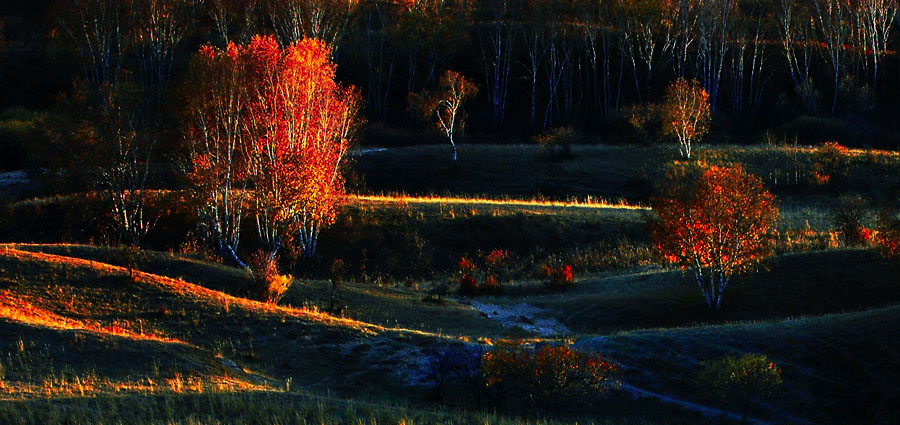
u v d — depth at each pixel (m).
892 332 40.00
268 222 78.94
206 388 32.16
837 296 53.72
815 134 137.00
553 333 52.97
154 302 46.22
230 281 59.34
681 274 66.06
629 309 58.50
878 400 35.56
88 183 84.62
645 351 42.41
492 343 45.06
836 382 37.38
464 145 135.38
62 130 82.25
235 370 37.34
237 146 78.56
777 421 35.00
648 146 130.50
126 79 102.50
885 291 52.66
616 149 129.75
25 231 84.00
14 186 102.88
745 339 42.41
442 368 38.81
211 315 45.16
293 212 75.62
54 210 87.25
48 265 49.12
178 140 82.12
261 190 75.50
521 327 54.84
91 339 36.41
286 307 52.47
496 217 88.94
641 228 85.88
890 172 108.44
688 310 56.59
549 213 90.94
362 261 80.81
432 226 87.81
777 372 34.44
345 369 40.50
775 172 111.38
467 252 83.94
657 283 65.25
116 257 60.47
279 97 78.00
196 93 76.88
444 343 43.97
